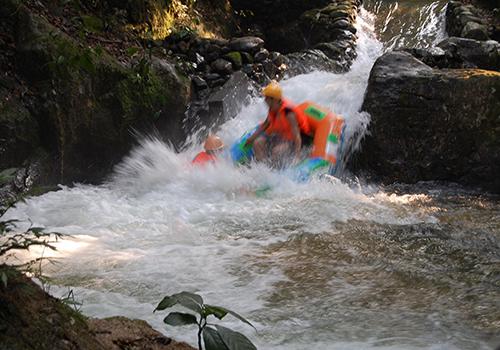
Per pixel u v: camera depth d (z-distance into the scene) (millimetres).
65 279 4488
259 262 4926
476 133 7754
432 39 11922
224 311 2135
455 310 4074
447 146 7879
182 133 8727
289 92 9141
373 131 8086
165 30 10062
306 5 12336
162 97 7453
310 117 7930
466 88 7840
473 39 10586
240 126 8773
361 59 11375
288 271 4742
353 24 12047
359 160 8172
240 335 2107
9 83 7309
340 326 3811
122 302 4105
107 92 7832
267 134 7863
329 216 6156
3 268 2195
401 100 8023
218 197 7008
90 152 7746
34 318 2109
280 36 12281
